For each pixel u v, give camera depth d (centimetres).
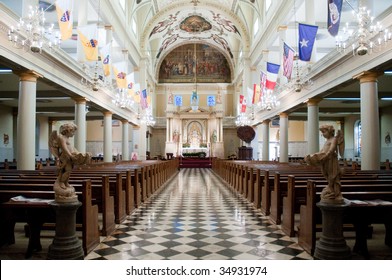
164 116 3534
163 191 1195
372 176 686
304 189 570
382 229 631
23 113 960
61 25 882
